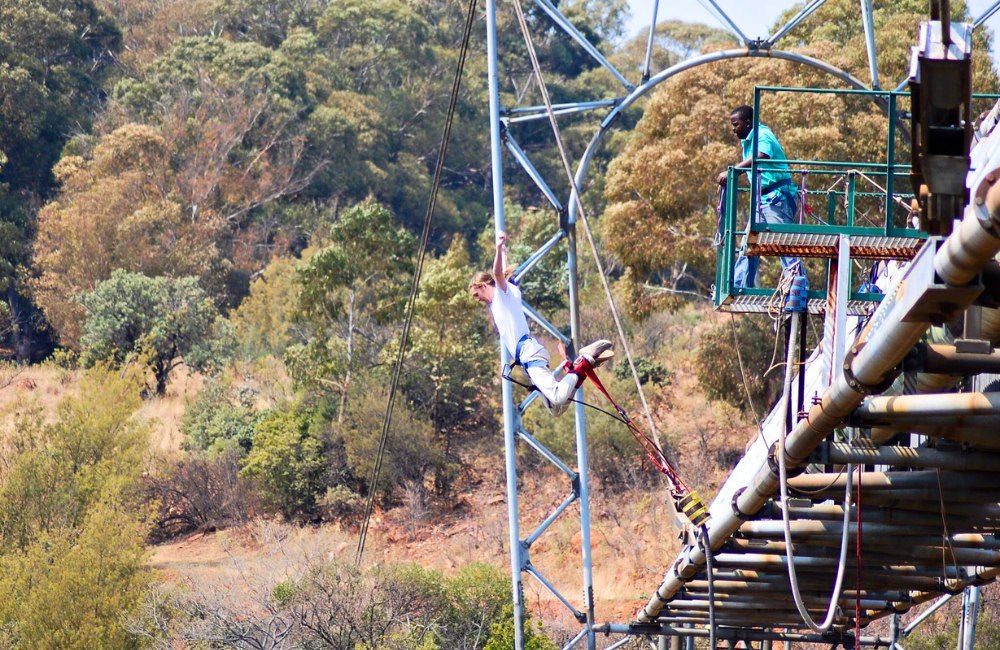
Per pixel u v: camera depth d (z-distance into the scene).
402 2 187.12
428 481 70.19
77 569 45.72
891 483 15.12
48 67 145.50
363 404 69.50
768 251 15.44
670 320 85.94
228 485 68.88
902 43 55.94
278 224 137.50
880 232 14.92
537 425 69.06
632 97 27.47
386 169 151.62
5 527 50.59
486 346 78.56
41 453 54.28
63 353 94.06
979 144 13.71
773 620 27.95
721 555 20.50
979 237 8.66
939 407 11.48
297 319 76.19
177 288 94.06
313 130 144.88
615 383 72.06
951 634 41.78
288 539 59.62
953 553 17.14
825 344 14.88
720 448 66.62
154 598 45.69
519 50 182.62
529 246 92.62
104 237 112.81
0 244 119.56
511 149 28.50
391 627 45.22
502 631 43.91
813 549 19.61
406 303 73.19
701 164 56.09
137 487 56.84
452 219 151.88
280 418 71.38
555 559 59.47
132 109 142.62
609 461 66.69
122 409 56.91
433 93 163.50
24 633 44.34
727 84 57.31
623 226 58.84
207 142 133.12
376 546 63.53
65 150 135.00
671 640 32.41
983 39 63.34
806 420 13.17
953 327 12.01
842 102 54.09
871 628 44.31
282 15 177.25
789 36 64.94
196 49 151.25
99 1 178.50
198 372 92.62
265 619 44.81
